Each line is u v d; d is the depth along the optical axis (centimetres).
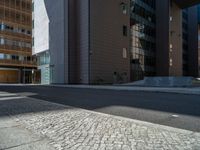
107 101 1139
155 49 5072
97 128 550
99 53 3275
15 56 6091
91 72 3150
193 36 7106
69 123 603
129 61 3850
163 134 500
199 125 603
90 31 3159
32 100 1136
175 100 1173
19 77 6225
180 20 5750
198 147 415
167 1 4953
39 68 4544
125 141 448
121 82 3609
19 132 516
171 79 2627
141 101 1131
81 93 1647
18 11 6169
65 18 3447
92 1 3212
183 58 6869
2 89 2169
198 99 1218
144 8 4662
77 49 3422
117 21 3622
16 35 6116
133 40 4166
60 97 1340
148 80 2830
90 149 404
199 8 7194
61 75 3522
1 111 787
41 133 507
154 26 5072
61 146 420
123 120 643
